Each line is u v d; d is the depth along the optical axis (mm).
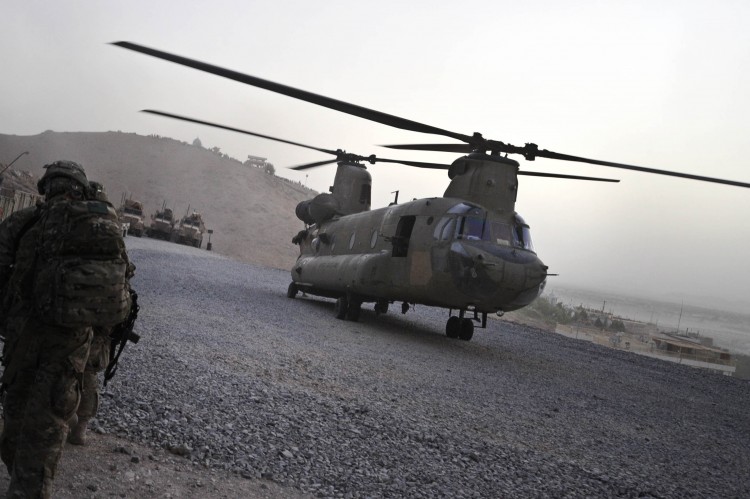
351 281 15648
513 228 13211
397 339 13266
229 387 6109
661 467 6059
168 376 6062
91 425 4293
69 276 2883
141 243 35281
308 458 4496
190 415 4895
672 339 58531
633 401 9930
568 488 4852
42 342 2979
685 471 6047
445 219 13305
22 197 16203
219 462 4078
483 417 6992
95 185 3330
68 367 2969
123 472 3627
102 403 4773
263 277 27719
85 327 2994
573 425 7391
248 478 3934
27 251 3031
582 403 8992
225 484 3758
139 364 6355
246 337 9891
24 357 2977
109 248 3016
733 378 16656
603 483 5156
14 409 3088
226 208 117812
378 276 14812
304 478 4105
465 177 13758
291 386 6844
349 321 15617
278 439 4777
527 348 15766
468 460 5152
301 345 10141
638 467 5914
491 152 13781
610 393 10406
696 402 11000
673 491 5258
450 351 12602
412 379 8680
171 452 4121
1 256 3082
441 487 4387
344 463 4531
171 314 10922
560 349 17062
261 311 14109
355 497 3949
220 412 5168
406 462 4812
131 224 46594
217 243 92625
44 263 2959
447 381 8977
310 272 18500
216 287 18000
